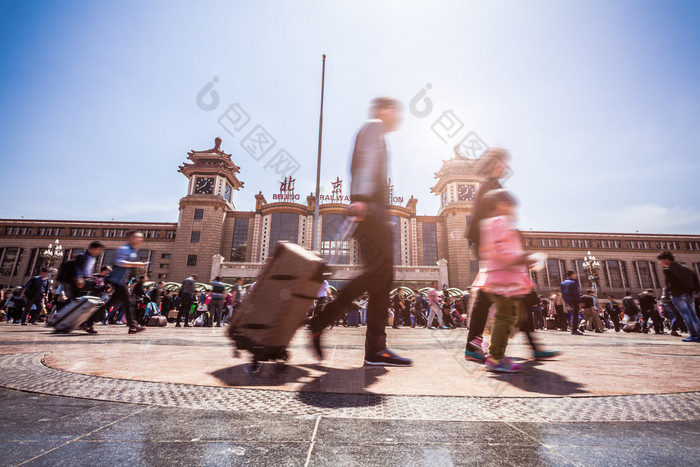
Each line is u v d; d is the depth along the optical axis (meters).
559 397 1.44
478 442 0.93
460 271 41.91
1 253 46.12
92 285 5.34
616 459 0.82
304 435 0.97
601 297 44.28
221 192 46.03
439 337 5.73
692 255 46.81
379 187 2.19
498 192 2.43
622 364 2.47
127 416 1.10
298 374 1.88
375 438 0.95
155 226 47.28
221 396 1.37
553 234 47.06
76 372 1.79
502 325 2.12
